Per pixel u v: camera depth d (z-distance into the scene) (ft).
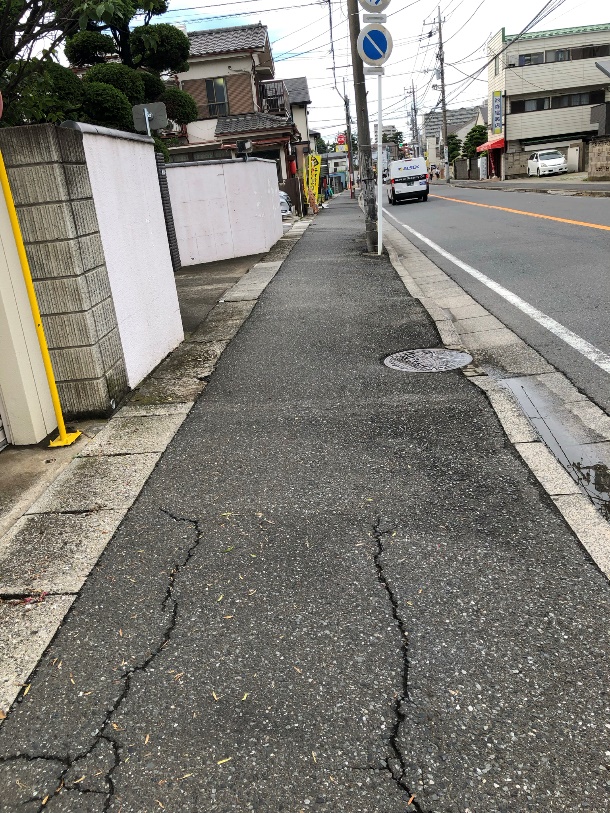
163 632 7.64
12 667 7.23
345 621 7.59
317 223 73.41
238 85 90.79
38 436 13.51
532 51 136.26
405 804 5.36
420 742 5.93
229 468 11.84
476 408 13.76
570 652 6.86
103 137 15.34
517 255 34.06
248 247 44.24
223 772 5.76
